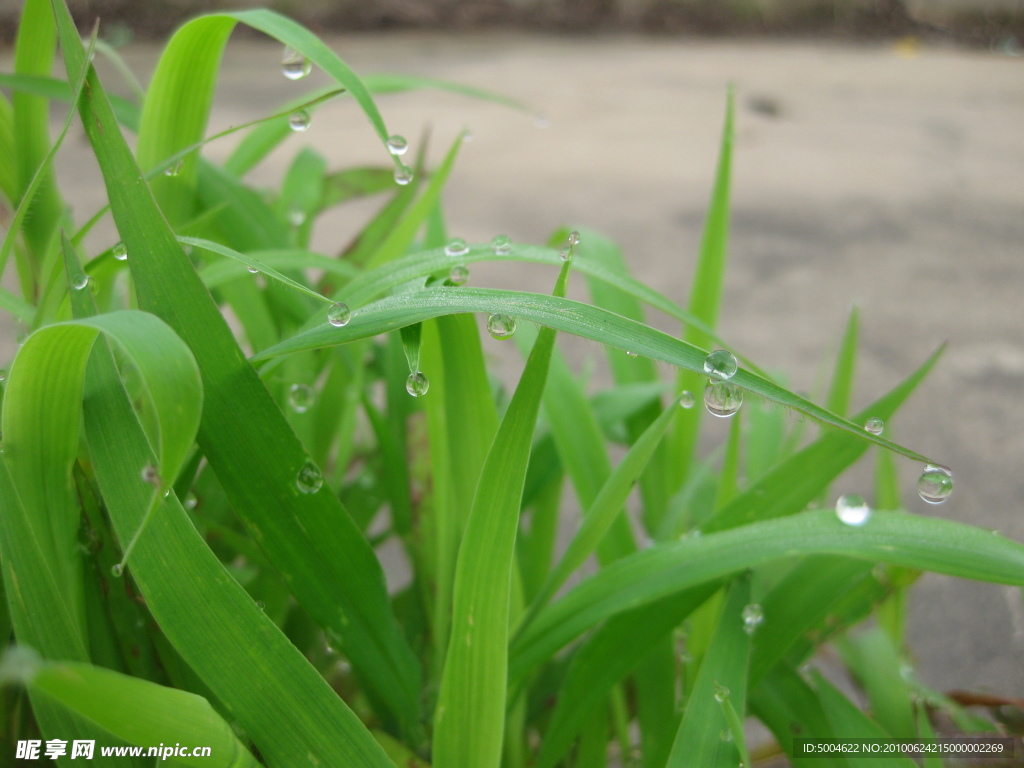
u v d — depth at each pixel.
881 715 0.17
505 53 1.33
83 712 0.10
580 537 0.14
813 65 1.30
